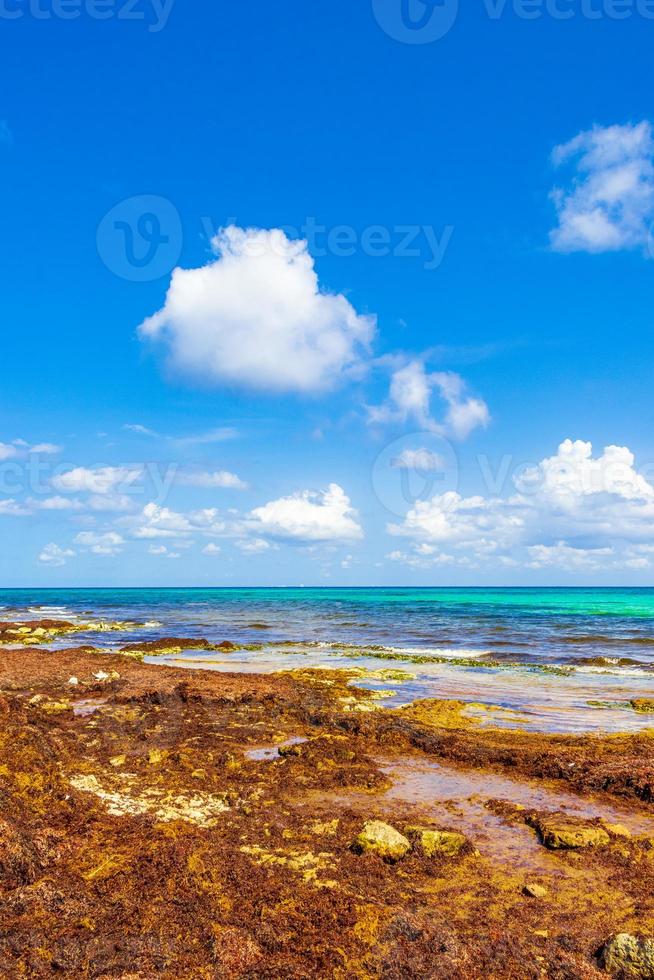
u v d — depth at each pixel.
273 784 12.21
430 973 6.28
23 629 50.62
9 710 15.96
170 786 11.71
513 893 8.12
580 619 62.38
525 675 27.78
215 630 51.91
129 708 18.22
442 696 22.86
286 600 131.50
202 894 7.53
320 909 7.36
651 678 26.92
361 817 10.55
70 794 10.45
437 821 10.59
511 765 13.88
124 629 53.34
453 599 137.12
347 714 17.66
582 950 6.84
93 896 7.34
